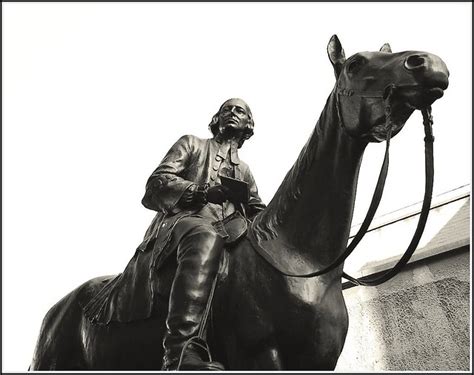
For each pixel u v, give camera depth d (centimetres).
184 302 294
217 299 309
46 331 375
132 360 334
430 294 483
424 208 281
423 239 498
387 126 280
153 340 324
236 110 377
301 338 296
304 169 315
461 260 479
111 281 362
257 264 308
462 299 466
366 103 290
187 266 302
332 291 307
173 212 342
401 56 290
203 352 291
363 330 502
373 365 487
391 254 509
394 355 482
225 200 333
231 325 305
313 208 308
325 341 297
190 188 336
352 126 294
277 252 308
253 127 383
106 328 343
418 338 476
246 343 299
